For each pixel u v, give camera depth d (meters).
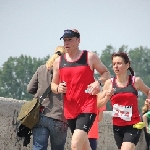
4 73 154.50
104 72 14.95
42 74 16.17
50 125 15.93
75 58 14.77
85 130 14.52
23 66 156.12
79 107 14.68
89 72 14.73
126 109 16.03
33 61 157.75
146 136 24.61
